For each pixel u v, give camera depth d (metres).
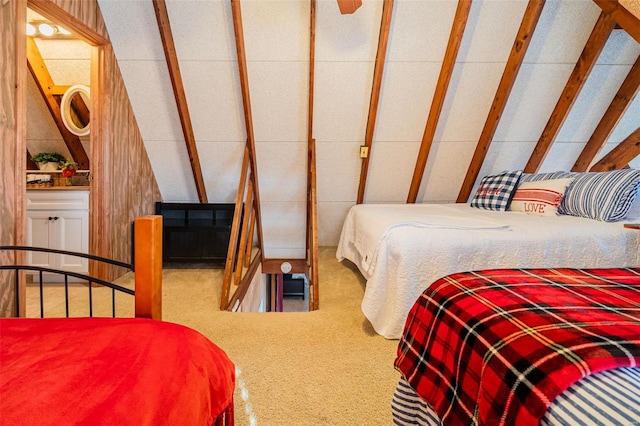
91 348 0.71
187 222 3.53
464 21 2.47
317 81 2.85
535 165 3.38
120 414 0.55
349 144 3.28
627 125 3.28
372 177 3.57
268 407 1.43
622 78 2.95
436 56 2.75
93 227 2.75
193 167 3.31
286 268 4.27
